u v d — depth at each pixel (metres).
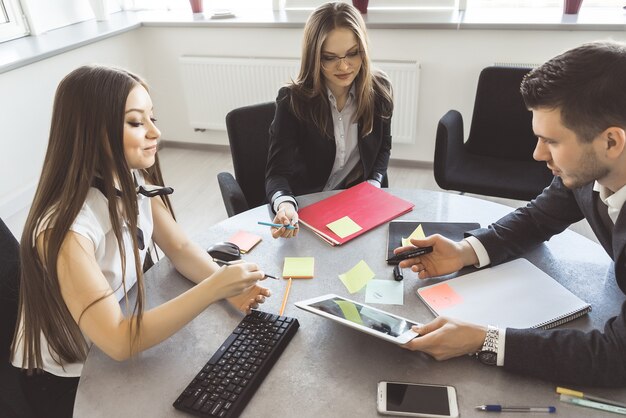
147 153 1.17
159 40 3.56
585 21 2.76
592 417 0.90
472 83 3.06
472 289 1.20
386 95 1.98
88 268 1.06
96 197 1.15
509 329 1.01
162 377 1.01
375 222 1.50
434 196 1.63
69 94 1.07
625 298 1.15
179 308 1.05
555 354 0.96
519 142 2.57
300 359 1.03
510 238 1.29
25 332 1.15
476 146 2.65
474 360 1.01
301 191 2.04
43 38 3.13
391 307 1.17
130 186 1.12
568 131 0.94
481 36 2.92
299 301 1.20
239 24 3.25
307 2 3.39
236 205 1.80
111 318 1.03
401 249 1.28
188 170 3.60
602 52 0.90
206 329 1.13
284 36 3.27
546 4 3.08
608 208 1.13
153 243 1.49
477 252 1.27
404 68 3.05
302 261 1.34
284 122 1.91
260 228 1.51
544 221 1.30
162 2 3.73
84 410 0.95
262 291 1.20
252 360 1.01
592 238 2.61
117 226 1.11
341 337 1.09
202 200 3.20
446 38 2.98
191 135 3.88
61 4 3.35
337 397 0.95
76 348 1.21
